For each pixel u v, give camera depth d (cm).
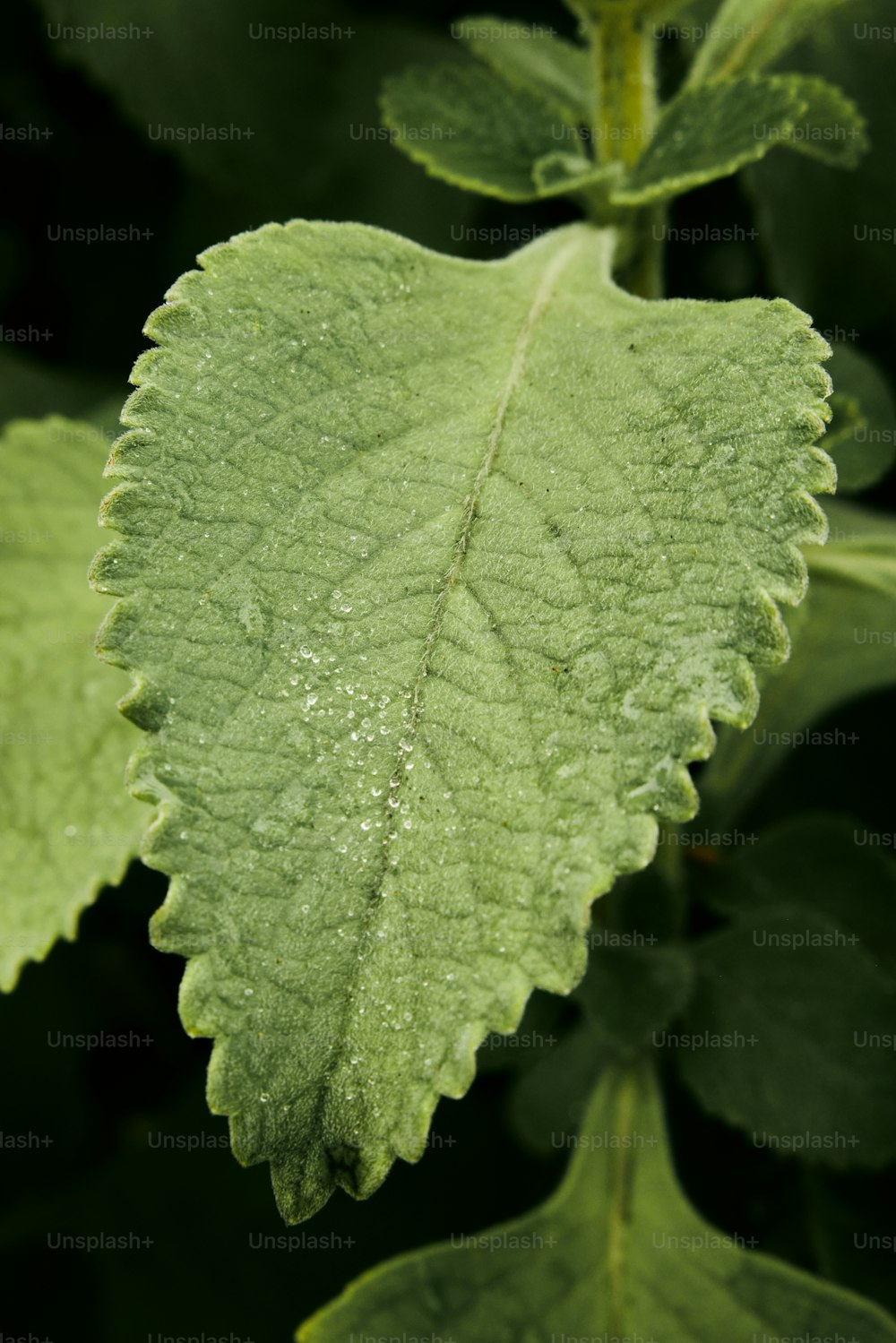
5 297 50
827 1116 41
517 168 41
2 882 41
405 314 38
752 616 36
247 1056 36
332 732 36
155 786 36
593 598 37
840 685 46
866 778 48
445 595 37
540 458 37
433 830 36
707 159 40
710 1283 41
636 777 36
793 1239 44
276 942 36
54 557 43
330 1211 47
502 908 36
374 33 49
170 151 48
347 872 36
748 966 42
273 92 49
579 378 38
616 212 41
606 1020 41
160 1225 48
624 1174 42
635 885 42
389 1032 36
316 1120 36
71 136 50
